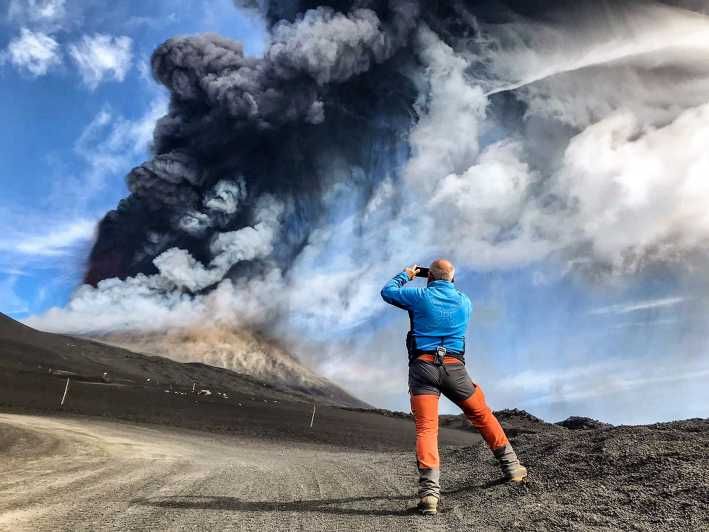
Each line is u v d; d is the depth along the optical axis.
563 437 8.06
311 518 4.52
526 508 4.61
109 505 4.96
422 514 4.71
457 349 5.13
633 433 6.96
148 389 60.88
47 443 16.22
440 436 43.62
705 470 4.86
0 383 42.91
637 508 4.34
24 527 4.06
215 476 7.57
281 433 38.16
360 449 32.66
